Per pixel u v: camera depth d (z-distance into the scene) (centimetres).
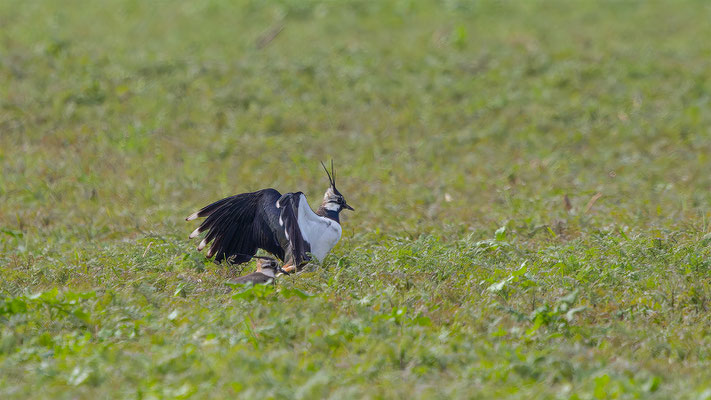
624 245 3416
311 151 5856
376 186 5081
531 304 2797
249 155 5734
